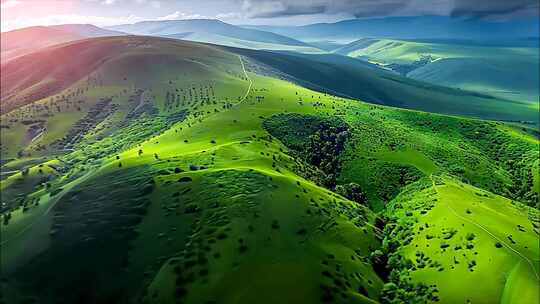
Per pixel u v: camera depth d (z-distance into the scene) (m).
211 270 121.88
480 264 136.88
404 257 151.75
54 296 136.62
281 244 132.50
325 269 125.50
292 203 155.00
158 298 119.06
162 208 156.88
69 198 181.50
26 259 154.12
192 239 136.00
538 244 148.88
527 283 126.75
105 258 143.12
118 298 127.25
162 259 132.62
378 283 135.62
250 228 136.75
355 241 150.38
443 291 129.88
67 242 155.50
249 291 114.00
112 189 180.00
